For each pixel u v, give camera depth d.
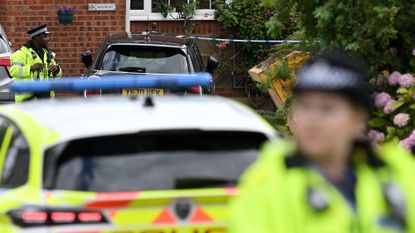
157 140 9.81
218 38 36.50
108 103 10.99
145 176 9.51
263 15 35.97
